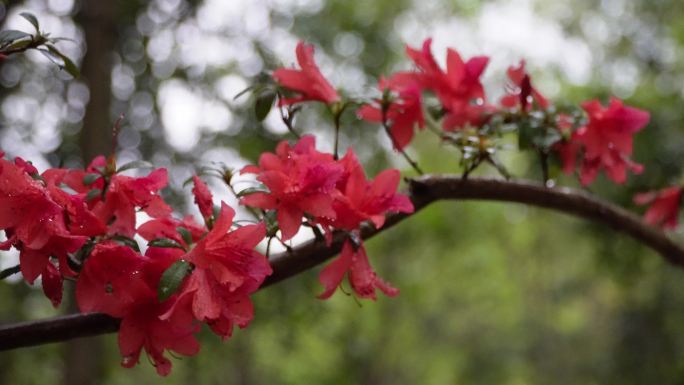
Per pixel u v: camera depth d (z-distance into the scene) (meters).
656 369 9.21
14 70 6.59
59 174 1.40
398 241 13.51
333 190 1.38
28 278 1.27
